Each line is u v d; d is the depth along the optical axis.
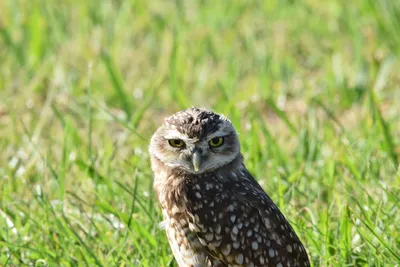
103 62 22.91
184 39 25.03
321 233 13.46
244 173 13.17
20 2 28.16
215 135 12.69
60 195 15.17
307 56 24.48
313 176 16.16
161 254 13.63
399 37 23.14
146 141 17.41
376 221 13.57
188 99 21.55
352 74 22.31
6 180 16.58
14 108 20.91
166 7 28.16
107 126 20.23
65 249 13.47
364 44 24.00
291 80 22.73
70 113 20.61
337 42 24.30
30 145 18.47
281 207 14.30
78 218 14.73
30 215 14.77
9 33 25.28
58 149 18.48
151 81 22.58
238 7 27.30
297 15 26.58
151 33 26.06
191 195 12.73
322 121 19.70
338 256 13.21
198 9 27.39
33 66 23.83
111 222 14.23
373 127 17.31
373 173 15.17
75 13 28.09
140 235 13.85
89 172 16.12
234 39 25.41
